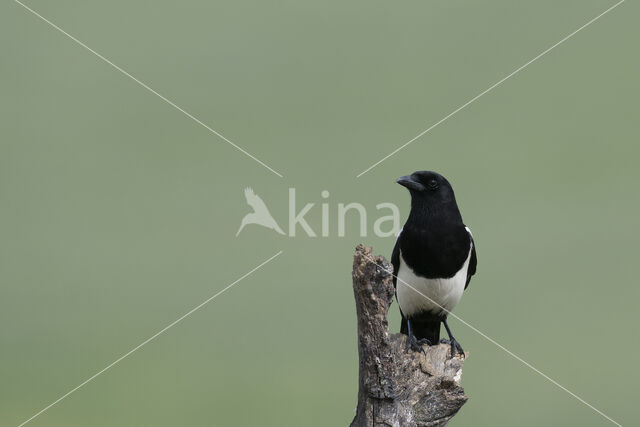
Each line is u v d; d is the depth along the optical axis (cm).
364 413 688
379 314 671
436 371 722
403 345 740
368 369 680
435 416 704
